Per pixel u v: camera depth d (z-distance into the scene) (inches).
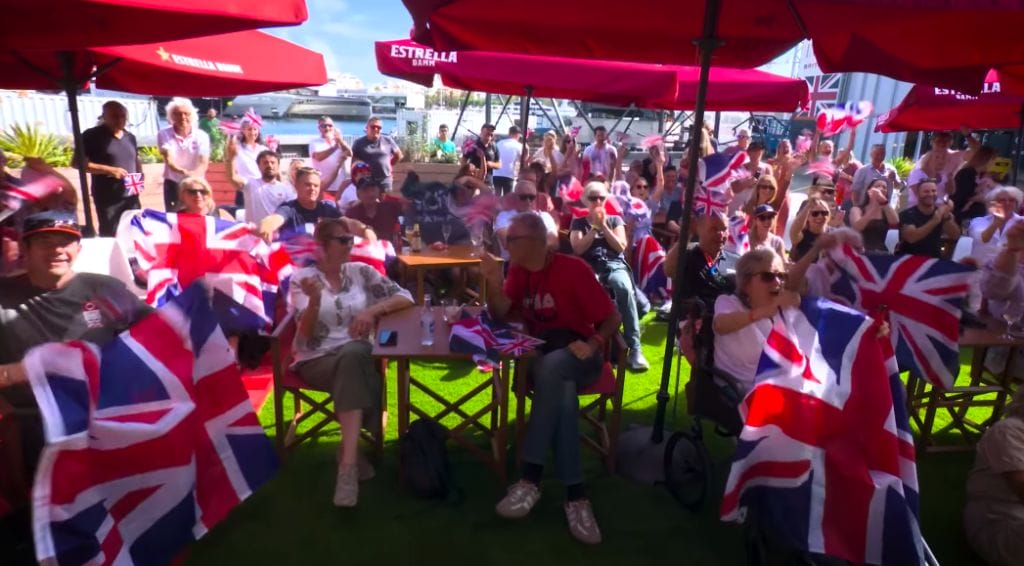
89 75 146.2
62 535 78.4
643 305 237.3
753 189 219.5
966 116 272.5
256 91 173.6
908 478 96.2
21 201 108.9
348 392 119.2
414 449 122.6
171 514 90.1
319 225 127.2
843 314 101.0
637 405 167.3
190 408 91.5
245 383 165.9
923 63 130.2
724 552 110.2
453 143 473.4
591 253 191.5
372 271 135.9
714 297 154.0
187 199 163.3
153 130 491.5
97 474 82.4
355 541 109.7
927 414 143.6
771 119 618.5
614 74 208.8
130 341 87.9
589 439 135.6
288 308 131.8
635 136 619.2
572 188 199.9
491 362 113.1
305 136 506.9
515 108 700.7
